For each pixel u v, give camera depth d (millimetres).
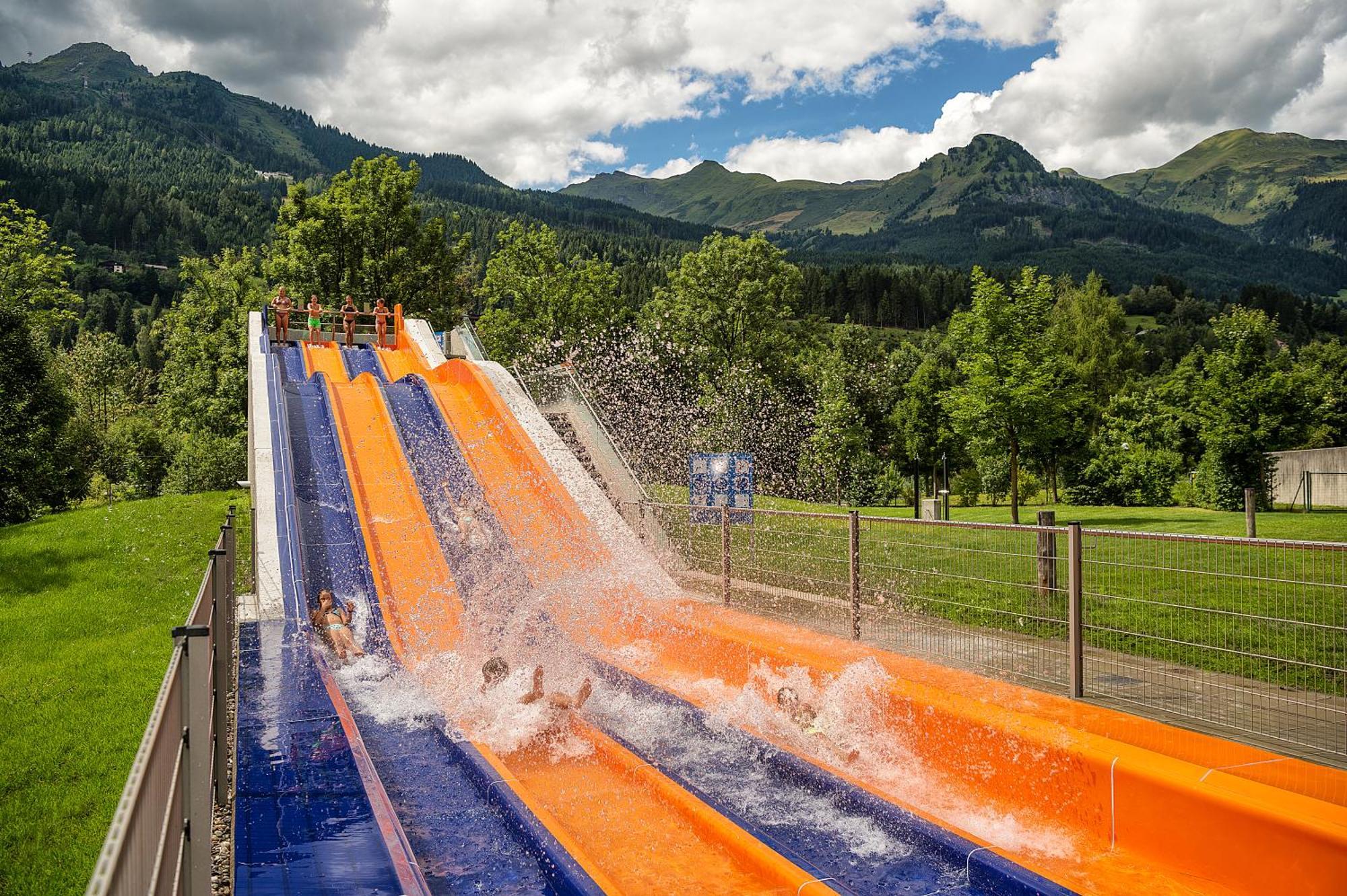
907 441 43500
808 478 42062
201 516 20250
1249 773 5078
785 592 10242
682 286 52750
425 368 23656
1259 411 30312
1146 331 124688
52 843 6652
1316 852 4434
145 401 83688
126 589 15008
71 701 9734
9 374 26141
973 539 8508
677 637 9719
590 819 6418
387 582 12336
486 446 17000
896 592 8984
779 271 52281
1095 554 7695
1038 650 7227
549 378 19547
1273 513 27734
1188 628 6930
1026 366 25562
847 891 5148
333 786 6344
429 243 48562
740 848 5727
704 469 14953
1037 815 5934
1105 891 4945
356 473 15938
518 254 55781
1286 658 6250
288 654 9984
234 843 5406
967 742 6512
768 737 7363
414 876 4969
